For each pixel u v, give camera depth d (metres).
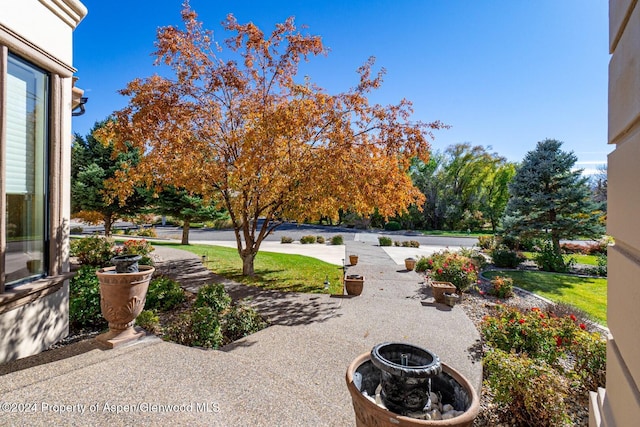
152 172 7.96
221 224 29.30
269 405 2.51
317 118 7.20
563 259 13.16
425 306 6.90
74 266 8.98
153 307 5.82
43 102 3.90
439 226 33.75
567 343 4.49
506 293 8.46
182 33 7.23
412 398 1.50
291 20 7.35
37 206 3.84
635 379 0.79
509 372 3.25
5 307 3.25
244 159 6.79
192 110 7.46
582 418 3.43
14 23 3.31
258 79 8.03
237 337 4.80
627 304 0.88
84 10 4.31
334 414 2.73
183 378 2.80
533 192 14.57
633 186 0.83
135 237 20.19
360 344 4.52
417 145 7.18
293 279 9.18
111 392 2.50
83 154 14.54
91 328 4.86
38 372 2.78
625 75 0.94
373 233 29.41
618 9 1.04
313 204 8.16
